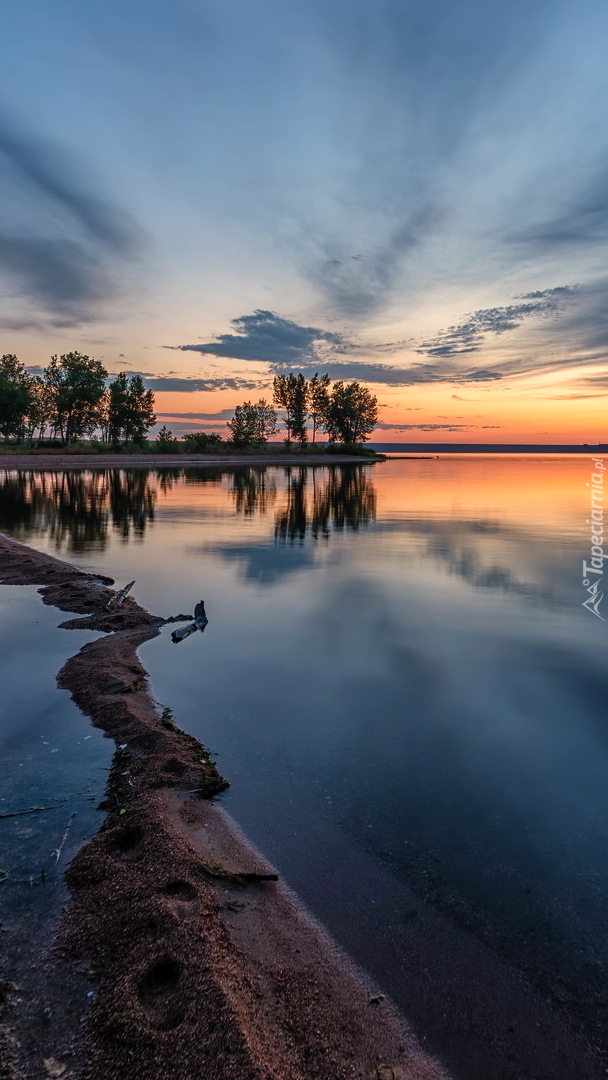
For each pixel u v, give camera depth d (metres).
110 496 21.08
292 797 3.00
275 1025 1.77
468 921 2.21
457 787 3.09
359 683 4.44
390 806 2.93
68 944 2.06
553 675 4.58
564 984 1.95
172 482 29.12
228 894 2.32
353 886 2.39
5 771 3.22
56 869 2.45
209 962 1.94
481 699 4.16
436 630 5.70
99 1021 1.77
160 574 8.14
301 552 9.80
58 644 5.32
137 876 2.38
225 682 4.46
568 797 3.00
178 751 3.39
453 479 30.59
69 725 3.77
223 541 11.00
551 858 2.55
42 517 14.87
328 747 3.50
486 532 11.98
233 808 2.91
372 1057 1.70
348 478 32.50
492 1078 1.66
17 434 61.34
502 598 6.86
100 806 2.92
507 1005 1.88
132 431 69.81
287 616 6.16
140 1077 1.61
